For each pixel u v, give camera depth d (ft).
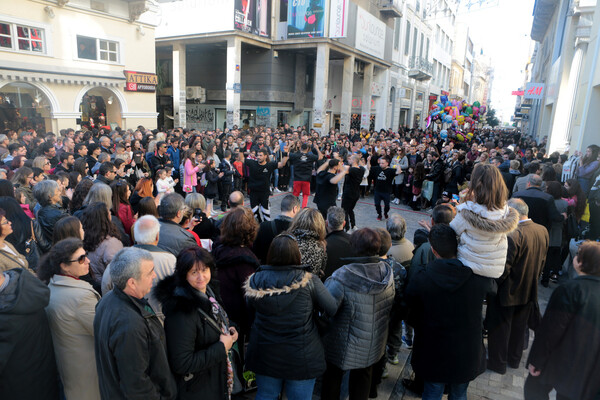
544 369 7.09
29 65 40.16
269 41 65.46
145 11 49.39
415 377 11.21
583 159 24.06
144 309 6.78
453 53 176.04
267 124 70.28
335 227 12.21
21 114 44.14
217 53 77.36
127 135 33.12
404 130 89.76
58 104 43.70
